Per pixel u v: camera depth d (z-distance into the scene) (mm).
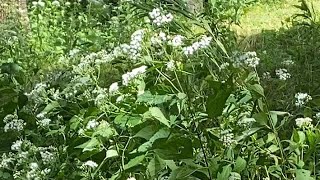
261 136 797
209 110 712
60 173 845
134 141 777
